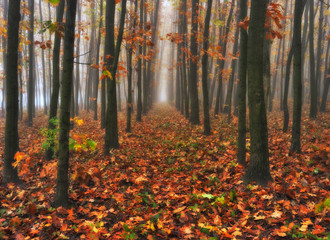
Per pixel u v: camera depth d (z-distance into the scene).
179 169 6.62
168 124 13.52
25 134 13.27
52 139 5.79
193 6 11.48
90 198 5.04
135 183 5.66
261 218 3.85
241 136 6.36
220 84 15.17
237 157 6.51
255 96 5.07
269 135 9.85
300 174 5.42
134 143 9.63
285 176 5.58
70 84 4.39
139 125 13.81
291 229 3.52
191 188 5.43
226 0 12.57
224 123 12.67
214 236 3.59
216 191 5.10
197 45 12.28
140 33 9.05
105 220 4.27
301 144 7.68
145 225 3.86
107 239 3.71
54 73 7.87
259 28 4.84
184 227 3.76
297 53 6.65
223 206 4.36
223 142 8.68
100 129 13.20
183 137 9.98
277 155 7.03
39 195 5.09
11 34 5.58
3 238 3.67
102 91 13.14
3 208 4.70
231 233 3.63
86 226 3.96
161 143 9.38
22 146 10.40
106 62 8.31
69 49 4.25
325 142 6.89
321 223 3.63
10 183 5.70
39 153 8.29
